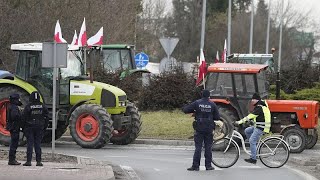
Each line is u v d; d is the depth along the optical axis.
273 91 67.75
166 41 70.50
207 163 34.50
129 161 38.22
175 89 67.94
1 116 45.56
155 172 33.50
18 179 27.58
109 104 45.88
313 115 45.19
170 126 54.62
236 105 45.09
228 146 35.78
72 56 46.81
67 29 79.94
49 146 46.53
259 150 36.31
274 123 45.44
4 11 75.81
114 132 48.03
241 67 45.44
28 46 45.84
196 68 69.44
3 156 36.44
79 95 45.97
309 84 71.69
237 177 31.97
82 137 44.75
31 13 77.81
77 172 30.17
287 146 36.28
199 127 33.88
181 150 45.19
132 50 72.38
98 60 67.00
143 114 63.78
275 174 33.31
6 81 45.44
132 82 68.38
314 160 38.25
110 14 92.62
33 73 45.72
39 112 31.83
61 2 80.56
